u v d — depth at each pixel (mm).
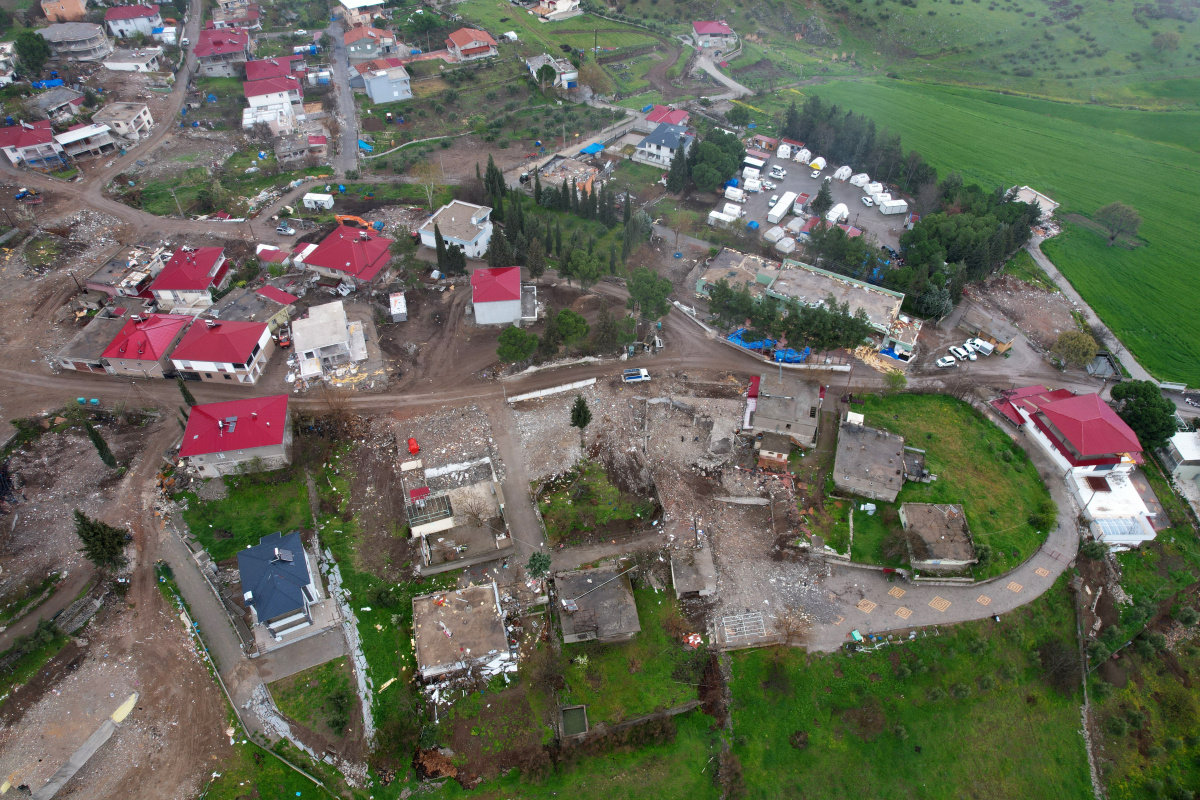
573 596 69875
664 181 146250
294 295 105312
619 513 78625
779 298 108500
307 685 61875
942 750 64625
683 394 93312
